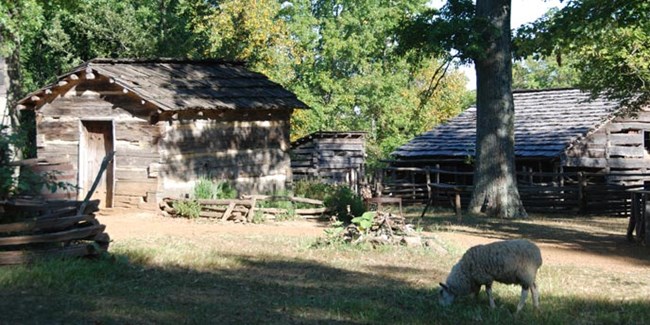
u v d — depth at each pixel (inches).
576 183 1211.9
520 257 351.6
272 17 1822.1
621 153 1268.5
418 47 943.0
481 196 959.6
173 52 1576.0
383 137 2217.0
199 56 1642.5
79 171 833.5
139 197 792.3
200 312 347.6
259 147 921.5
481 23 887.7
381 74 2087.8
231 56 1657.2
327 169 1445.6
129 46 1541.6
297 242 608.7
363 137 1482.5
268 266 490.9
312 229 717.3
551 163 1238.9
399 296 401.4
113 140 811.4
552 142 1210.6
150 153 791.7
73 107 837.2
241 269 474.9
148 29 1592.0
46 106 853.2
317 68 2087.8
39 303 344.8
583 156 1232.2
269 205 799.1
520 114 1381.6
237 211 770.8
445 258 545.6
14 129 885.2
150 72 873.5
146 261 476.4
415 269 495.5
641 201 681.0
